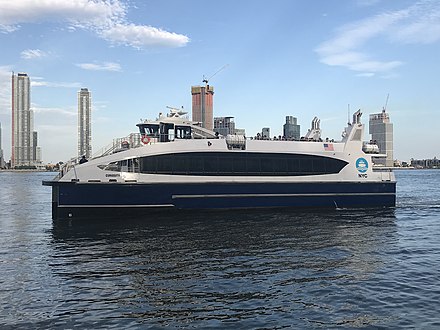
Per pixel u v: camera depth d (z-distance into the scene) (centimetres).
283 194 3016
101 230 2323
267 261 1641
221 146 2895
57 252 1831
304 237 2131
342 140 3381
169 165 2756
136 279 1415
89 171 2602
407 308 1154
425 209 3397
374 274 1472
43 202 4884
